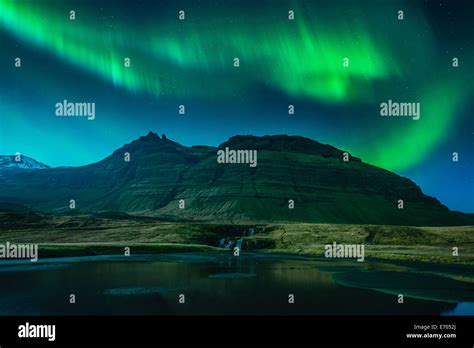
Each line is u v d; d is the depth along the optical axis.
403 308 43.94
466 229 171.00
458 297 50.09
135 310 42.44
